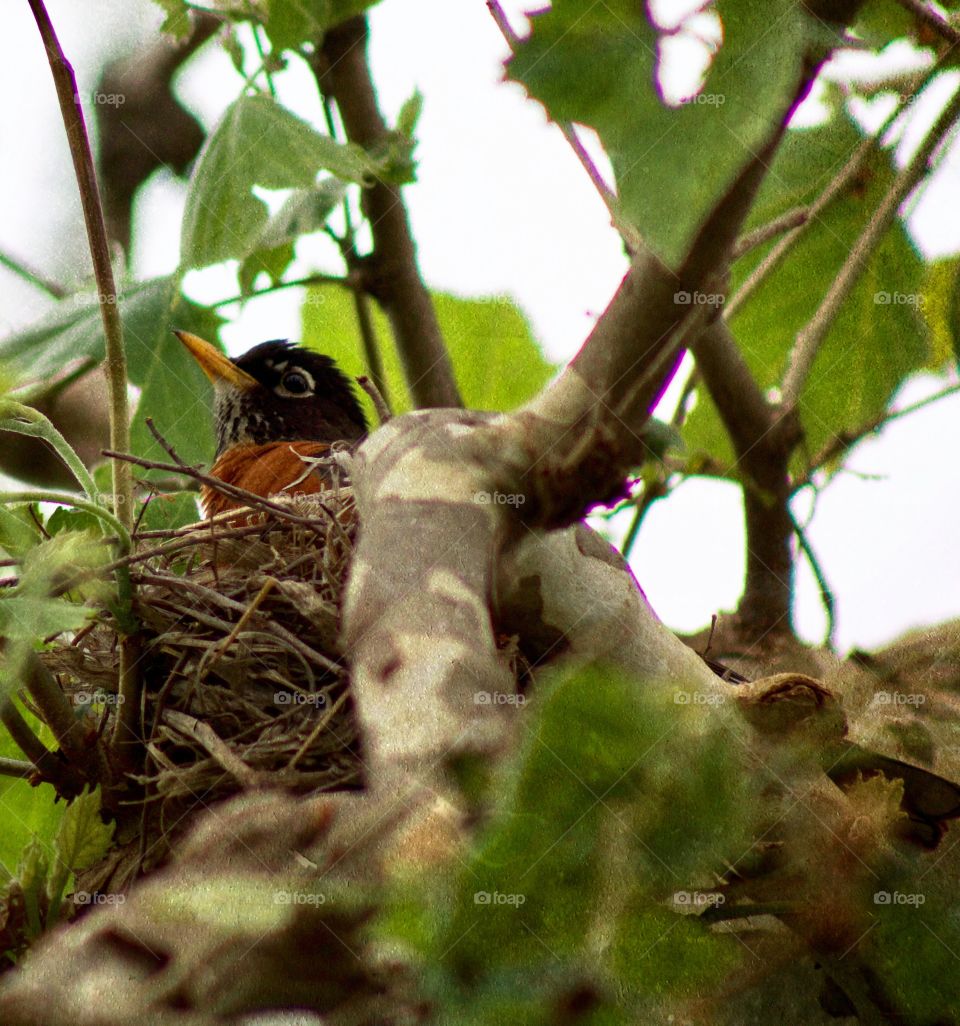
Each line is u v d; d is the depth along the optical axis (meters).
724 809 4.14
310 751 6.81
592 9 4.22
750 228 8.41
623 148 4.18
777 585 8.77
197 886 4.55
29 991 4.63
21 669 5.54
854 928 4.98
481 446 5.00
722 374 8.60
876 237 7.87
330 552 7.52
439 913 4.05
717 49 4.20
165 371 9.67
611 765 4.07
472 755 4.22
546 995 4.07
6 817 7.54
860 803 5.20
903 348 8.74
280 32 8.95
